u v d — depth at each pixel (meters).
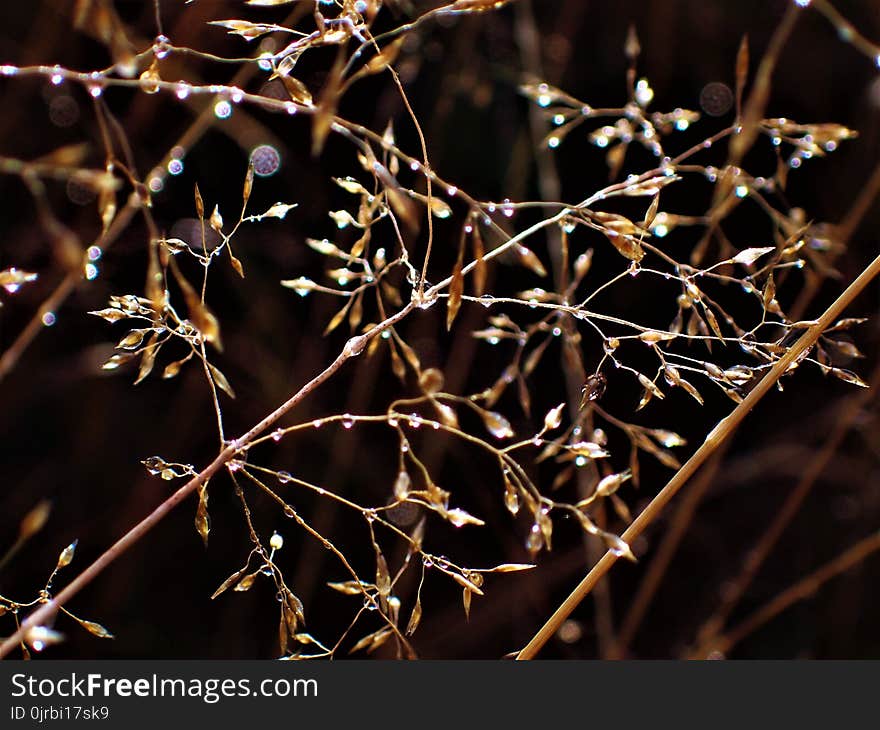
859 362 0.50
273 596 0.49
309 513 0.50
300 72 0.49
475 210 0.36
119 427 0.50
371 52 0.50
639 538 0.50
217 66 0.48
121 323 0.50
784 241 0.38
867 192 0.41
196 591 0.49
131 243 0.49
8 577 0.47
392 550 0.50
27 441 0.50
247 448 0.36
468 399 0.36
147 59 0.45
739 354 0.47
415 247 0.50
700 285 0.48
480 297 0.36
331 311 0.50
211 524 0.50
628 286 0.50
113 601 0.48
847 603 0.50
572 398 0.46
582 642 0.50
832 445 0.41
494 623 0.50
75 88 0.49
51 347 0.50
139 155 0.49
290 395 0.50
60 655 0.46
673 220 0.37
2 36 0.49
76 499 0.49
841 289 0.50
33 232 0.48
